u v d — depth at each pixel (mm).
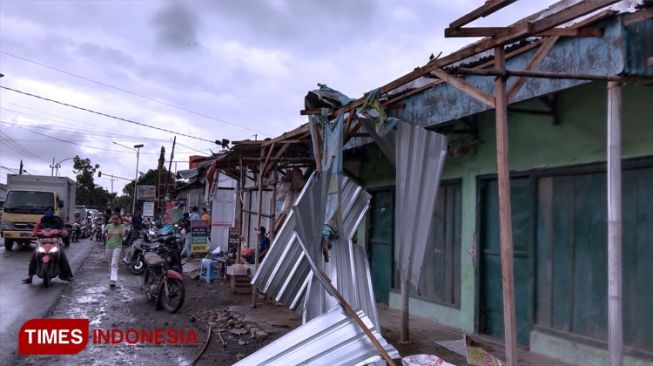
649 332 4773
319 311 5629
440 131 7133
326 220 5754
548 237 5887
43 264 10602
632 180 4949
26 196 18312
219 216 18531
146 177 61281
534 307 6000
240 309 8758
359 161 9984
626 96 4926
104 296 10023
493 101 3656
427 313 7797
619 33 3631
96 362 5938
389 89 5074
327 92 6277
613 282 3391
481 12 3328
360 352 4402
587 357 5273
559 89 4336
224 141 10102
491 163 6680
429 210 4980
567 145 5609
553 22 3227
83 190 64125
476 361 5234
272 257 6219
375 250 9453
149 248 10273
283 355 4734
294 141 8023
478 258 6809
